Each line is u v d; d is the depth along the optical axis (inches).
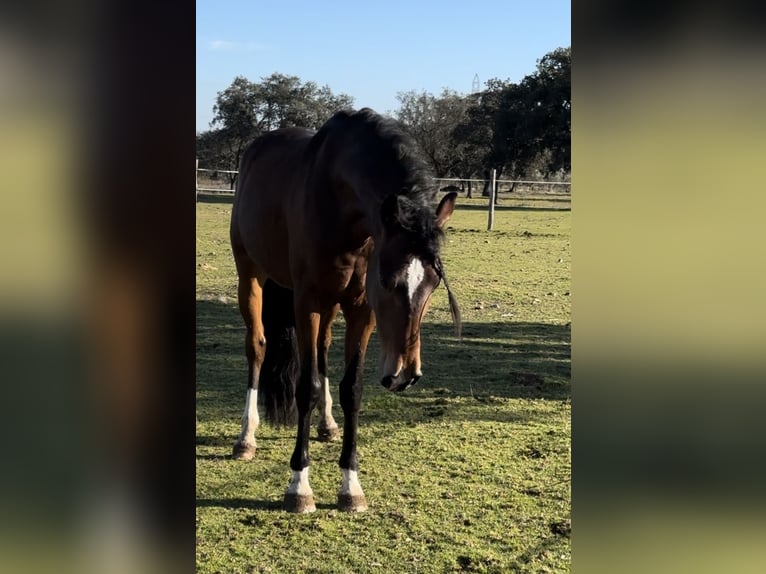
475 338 266.5
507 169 1403.8
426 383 209.2
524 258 468.4
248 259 167.9
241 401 190.2
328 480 142.2
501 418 178.5
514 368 226.7
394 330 106.9
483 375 218.1
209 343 250.5
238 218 168.2
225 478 141.7
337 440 166.4
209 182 1330.0
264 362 157.0
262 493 135.0
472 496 133.1
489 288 366.9
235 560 108.1
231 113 1518.2
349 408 131.4
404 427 171.6
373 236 117.4
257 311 168.2
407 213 108.2
